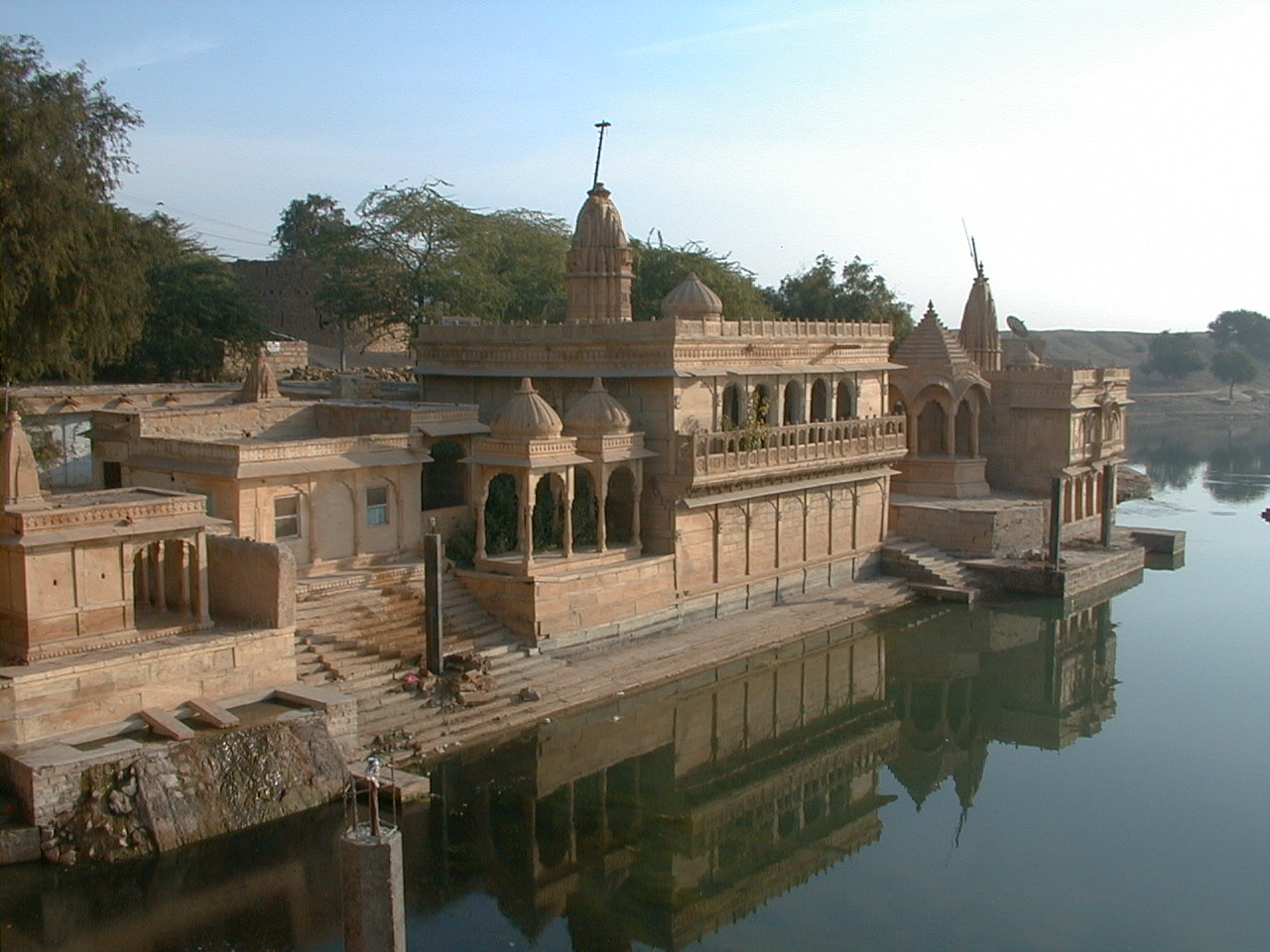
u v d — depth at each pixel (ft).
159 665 65.67
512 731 78.33
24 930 53.98
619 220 114.01
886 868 65.62
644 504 101.71
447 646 83.97
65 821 58.18
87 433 96.43
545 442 89.76
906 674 101.55
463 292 164.96
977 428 150.10
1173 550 153.69
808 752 84.12
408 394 121.90
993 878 64.18
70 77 92.94
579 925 58.18
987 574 128.57
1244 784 77.77
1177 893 62.18
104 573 66.28
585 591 92.48
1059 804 74.54
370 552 90.53
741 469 103.76
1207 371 522.06
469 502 100.37
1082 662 105.60
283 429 103.45
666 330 97.55
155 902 56.85
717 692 91.50
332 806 65.41
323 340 186.60
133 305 103.50
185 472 84.84
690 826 70.44
